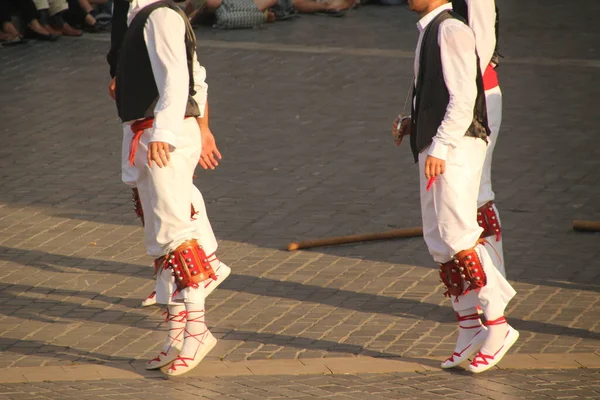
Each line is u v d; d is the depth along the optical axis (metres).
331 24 44.69
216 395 13.80
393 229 21.66
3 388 13.94
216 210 22.88
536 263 19.66
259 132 29.16
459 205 14.30
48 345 15.77
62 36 41.06
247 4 42.91
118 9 15.66
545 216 22.45
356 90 33.78
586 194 23.98
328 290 18.30
